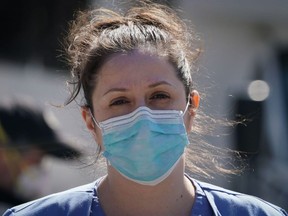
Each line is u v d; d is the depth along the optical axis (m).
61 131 9.97
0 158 9.80
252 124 13.23
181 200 6.04
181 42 6.18
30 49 14.66
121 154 5.83
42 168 9.97
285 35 20.75
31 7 15.28
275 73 17.38
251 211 6.09
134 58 5.84
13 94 10.89
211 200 6.06
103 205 6.07
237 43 20.12
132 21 6.18
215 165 6.79
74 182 9.92
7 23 15.21
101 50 5.95
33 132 9.98
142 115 5.79
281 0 20.58
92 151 7.12
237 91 14.85
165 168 5.85
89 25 6.36
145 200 5.96
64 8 14.87
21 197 9.80
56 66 13.76
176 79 5.93
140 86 5.81
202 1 19.11
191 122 6.23
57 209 6.05
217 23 19.84
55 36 14.75
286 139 15.52
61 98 11.09
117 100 5.87
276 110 15.88
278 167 14.73
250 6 20.17
